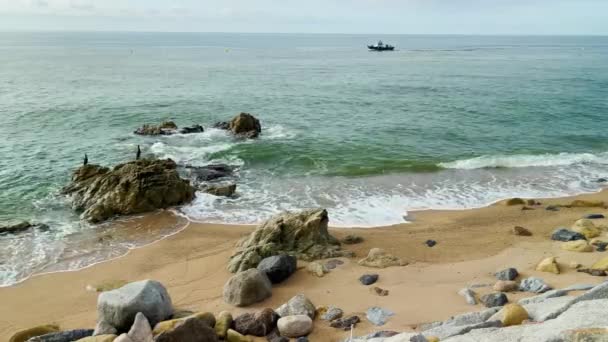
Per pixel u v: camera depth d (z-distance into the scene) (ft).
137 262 51.03
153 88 180.96
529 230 57.52
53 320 39.88
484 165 87.04
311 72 258.78
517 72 266.36
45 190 71.77
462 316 30.42
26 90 169.27
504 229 58.08
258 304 39.99
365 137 107.76
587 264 43.11
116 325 33.73
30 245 54.95
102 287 45.47
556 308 26.99
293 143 100.63
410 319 35.04
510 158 90.53
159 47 570.05
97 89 175.11
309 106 147.43
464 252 51.16
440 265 47.16
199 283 45.44
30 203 67.15
